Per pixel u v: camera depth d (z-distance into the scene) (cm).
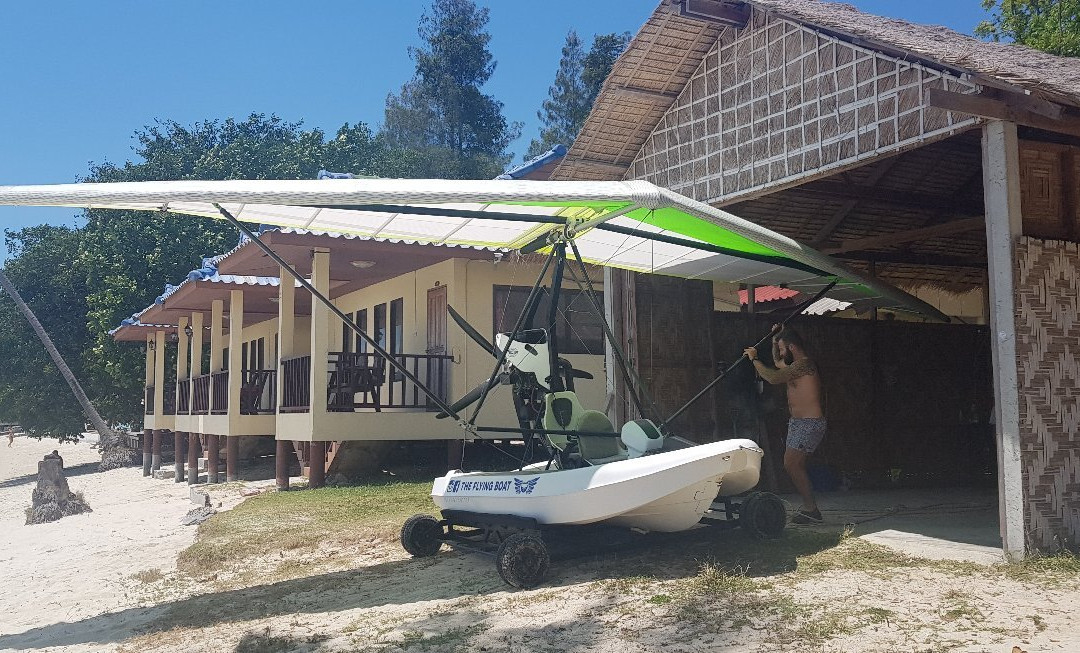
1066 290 623
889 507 888
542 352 719
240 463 2017
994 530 731
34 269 3131
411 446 1512
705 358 1002
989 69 586
